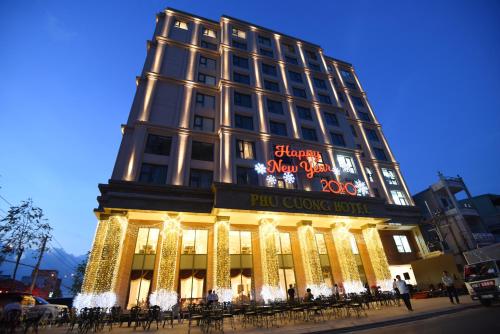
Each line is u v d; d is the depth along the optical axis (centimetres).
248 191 2231
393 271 2973
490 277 1444
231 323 1378
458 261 3064
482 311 1258
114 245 1891
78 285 3972
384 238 3198
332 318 1401
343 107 3878
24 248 2466
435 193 3581
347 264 2492
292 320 1421
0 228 2344
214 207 2084
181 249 2169
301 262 2438
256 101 3130
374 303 2028
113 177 2177
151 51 3102
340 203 2503
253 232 2430
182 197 2162
